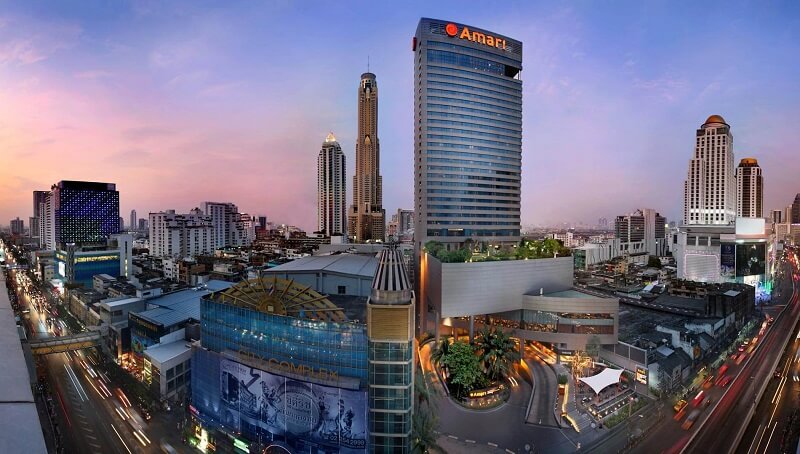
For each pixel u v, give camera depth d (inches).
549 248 5821.9
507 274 5142.7
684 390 4114.2
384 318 2741.1
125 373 4687.5
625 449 3164.4
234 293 3764.8
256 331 3440.0
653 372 4045.3
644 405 3836.1
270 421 3230.8
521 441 3267.7
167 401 4128.9
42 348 4724.4
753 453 3228.3
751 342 5826.8
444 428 3449.8
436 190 7593.5
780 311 7780.5
